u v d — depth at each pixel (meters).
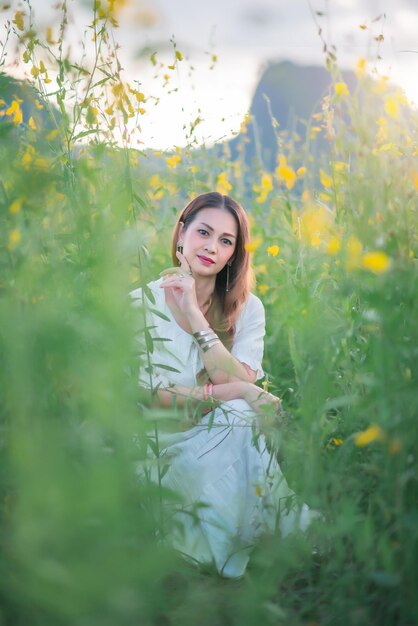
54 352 1.66
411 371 1.86
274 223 4.07
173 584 2.12
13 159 1.92
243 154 5.01
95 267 1.87
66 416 1.80
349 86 2.12
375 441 2.03
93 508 1.46
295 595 2.00
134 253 2.01
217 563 2.36
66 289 1.89
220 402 2.45
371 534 1.82
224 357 2.66
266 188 4.02
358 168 2.00
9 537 1.68
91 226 1.89
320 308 2.22
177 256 2.91
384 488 1.90
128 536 1.73
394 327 1.80
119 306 1.71
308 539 2.09
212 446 2.50
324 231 2.34
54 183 1.95
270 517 2.40
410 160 2.02
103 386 1.65
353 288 2.00
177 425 2.54
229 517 2.43
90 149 2.18
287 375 3.45
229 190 4.36
